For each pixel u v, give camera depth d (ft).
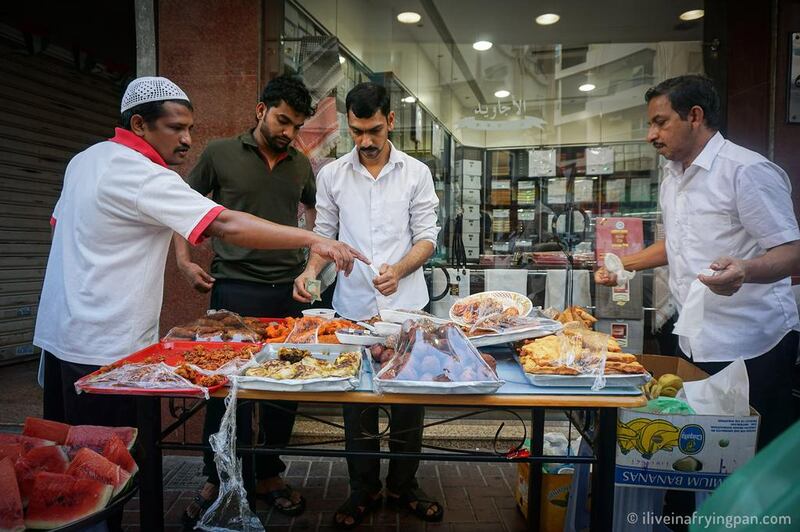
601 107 14.02
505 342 6.58
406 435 8.25
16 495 4.26
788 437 2.75
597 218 13.14
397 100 13.37
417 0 12.30
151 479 5.61
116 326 6.14
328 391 5.22
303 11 11.34
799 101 10.11
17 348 17.25
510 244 14.33
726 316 6.90
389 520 8.30
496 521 8.34
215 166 8.28
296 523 8.20
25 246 17.39
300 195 9.13
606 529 5.63
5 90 16.44
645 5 11.85
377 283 6.97
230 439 5.37
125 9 14.67
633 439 5.74
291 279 8.89
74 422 6.24
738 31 10.28
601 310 11.87
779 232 6.32
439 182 14.07
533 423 7.68
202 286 7.97
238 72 10.42
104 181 5.91
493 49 13.58
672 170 7.47
